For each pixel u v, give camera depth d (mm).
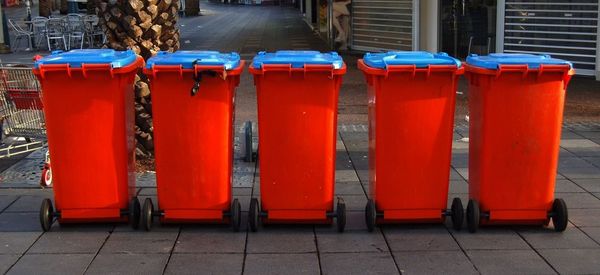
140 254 5102
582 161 7641
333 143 5387
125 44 7434
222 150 5398
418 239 5375
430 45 15898
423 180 5410
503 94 5238
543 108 5246
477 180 5504
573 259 4988
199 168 5406
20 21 31875
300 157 5371
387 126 5309
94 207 5523
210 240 5367
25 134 7297
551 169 5379
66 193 5488
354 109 10977
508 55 5516
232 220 5488
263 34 27281
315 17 31109
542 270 4816
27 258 5035
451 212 5547
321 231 5547
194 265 4914
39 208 6113
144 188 6676
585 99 11359
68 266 4898
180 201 5477
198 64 5133
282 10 50438
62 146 5395
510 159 5336
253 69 5211
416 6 16094
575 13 13242
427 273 4781
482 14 14898
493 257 5035
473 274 4762
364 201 6309
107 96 5340
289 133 5320
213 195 5473
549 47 13758
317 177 5418
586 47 13234
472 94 5520
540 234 5465
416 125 5297
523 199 5418
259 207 5695
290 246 5246
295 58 5332
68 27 20156
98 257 5051
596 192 6516
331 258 5031
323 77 5227
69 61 5219
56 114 5340
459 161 7691
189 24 34250
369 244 5285
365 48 18828
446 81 5234
